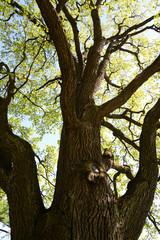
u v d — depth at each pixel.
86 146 3.48
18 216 2.95
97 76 5.71
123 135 5.99
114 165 4.09
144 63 8.24
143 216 3.23
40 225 2.74
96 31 6.48
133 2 7.87
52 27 2.92
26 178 3.26
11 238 2.94
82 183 3.00
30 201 3.07
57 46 2.98
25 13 5.39
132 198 3.27
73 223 2.72
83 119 3.94
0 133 3.55
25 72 8.29
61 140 4.18
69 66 3.04
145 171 3.61
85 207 2.84
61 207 2.90
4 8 6.19
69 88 3.16
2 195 6.68
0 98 4.24
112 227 2.79
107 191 3.09
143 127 3.99
